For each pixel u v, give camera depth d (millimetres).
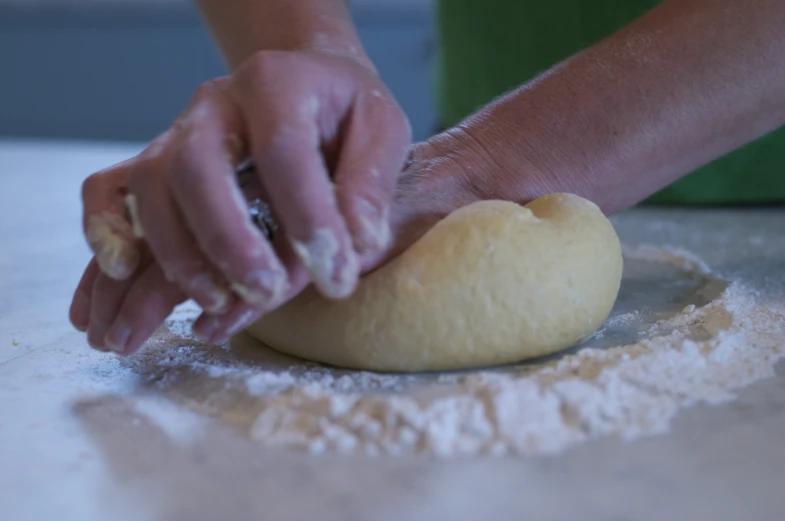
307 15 722
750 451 452
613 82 695
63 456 475
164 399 562
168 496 423
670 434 476
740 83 670
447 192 672
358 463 453
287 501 413
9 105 3531
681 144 695
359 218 490
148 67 3373
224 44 839
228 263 470
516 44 1512
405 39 3090
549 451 455
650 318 715
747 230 1155
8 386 600
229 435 498
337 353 602
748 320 667
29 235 1306
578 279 605
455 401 497
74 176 2012
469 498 410
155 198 502
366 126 546
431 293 583
